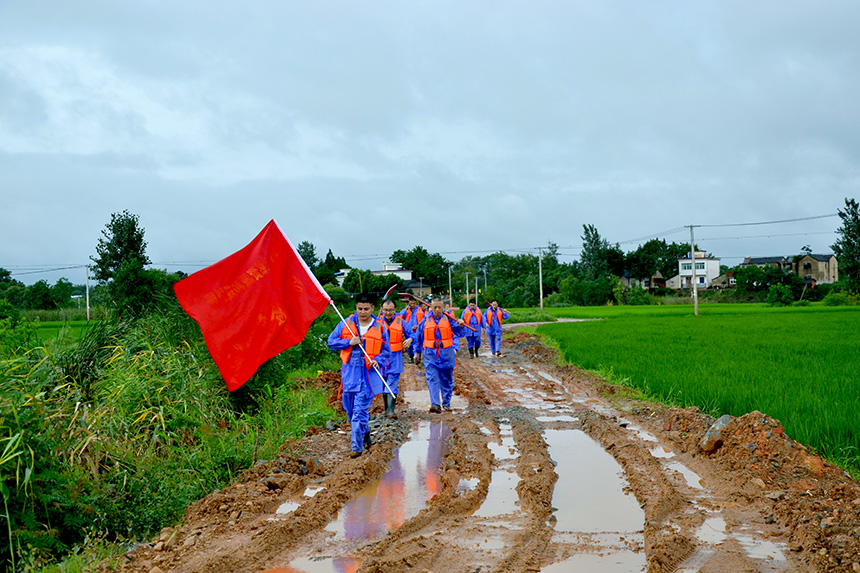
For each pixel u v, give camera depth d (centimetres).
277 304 780
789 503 566
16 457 529
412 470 761
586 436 920
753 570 449
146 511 590
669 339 2322
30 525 509
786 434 759
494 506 611
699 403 1043
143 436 720
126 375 800
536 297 8694
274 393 1022
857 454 722
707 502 604
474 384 1478
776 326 3002
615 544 506
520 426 977
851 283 6550
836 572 434
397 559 472
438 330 1139
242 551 502
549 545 505
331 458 826
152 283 1111
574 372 1572
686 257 10594
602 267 9462
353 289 6462
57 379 766
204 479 686
